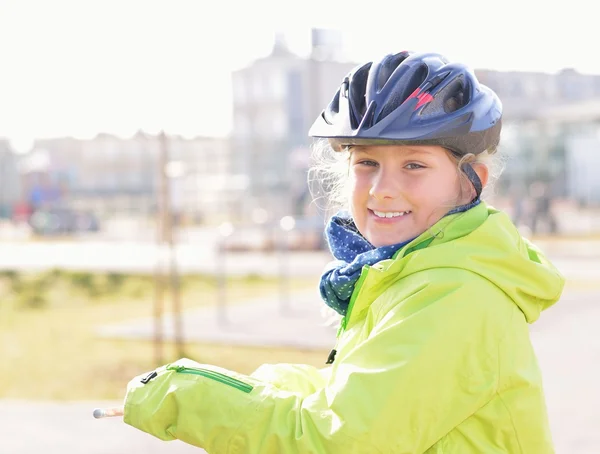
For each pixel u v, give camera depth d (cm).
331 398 157
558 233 2019
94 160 2945
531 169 2217
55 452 453
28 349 763
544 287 172
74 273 1317
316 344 740
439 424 158
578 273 1261
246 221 2422
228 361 687
